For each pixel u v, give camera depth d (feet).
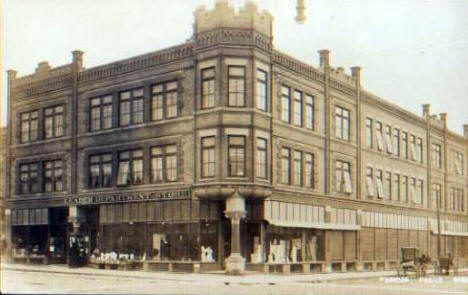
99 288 84.74
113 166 135.13
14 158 156.46
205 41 118.93
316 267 132.77
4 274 113.50
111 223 134.62
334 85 146.00
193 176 120.06
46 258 146.61
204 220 119.75
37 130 152.15
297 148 130.62
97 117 140.15
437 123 202.08
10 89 157.89
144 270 123.95
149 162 128.57
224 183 113.91
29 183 152.97
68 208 146.82
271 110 121.70
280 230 124.98
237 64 116.78
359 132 155.63
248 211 119.96
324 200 138.62
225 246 119.03
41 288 85.40
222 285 93.25
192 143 121.08
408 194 180.65
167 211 125.08
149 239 127.44
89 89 141.69
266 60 121.08
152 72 129.80
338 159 145.89
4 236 155.63
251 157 115.14
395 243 170.30
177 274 112.98
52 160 148.25
